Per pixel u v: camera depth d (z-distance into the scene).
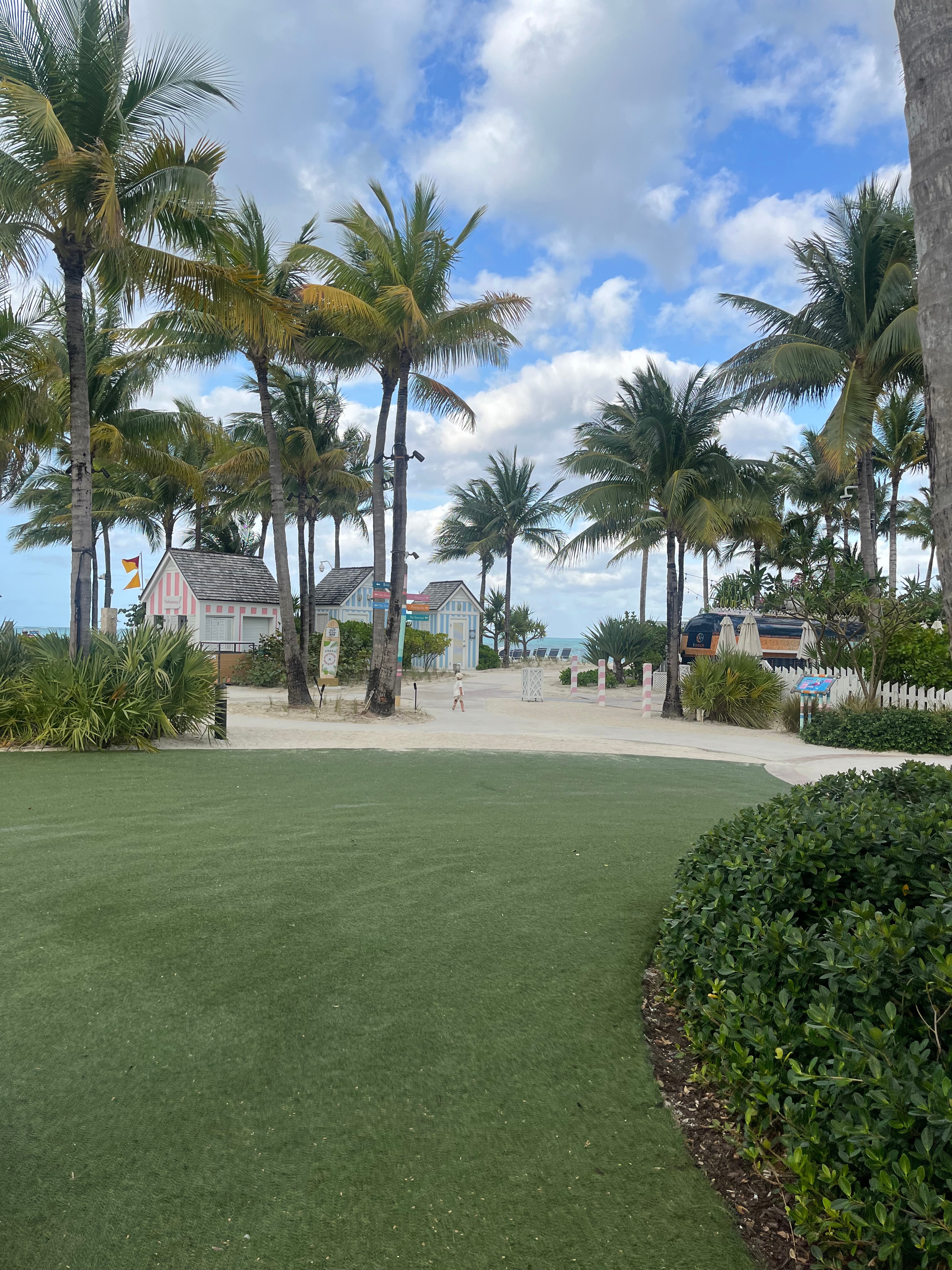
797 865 3.53
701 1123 2.83
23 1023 3.41
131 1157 2.56
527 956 4.29
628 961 4.25
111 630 20.66
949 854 3.43
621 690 33.56
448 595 48.12
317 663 31.22
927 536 43.59
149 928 4.54
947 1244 1.90
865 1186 2.17
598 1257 2.18
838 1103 2.32
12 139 12.44
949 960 2.36
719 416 22.28
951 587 2.65
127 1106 2.83
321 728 16.16
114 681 12.13
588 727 19.09
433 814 7.80
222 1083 3.00
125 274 13.76
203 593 34.34
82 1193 2.39
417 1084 3.03
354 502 44.62
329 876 5.61
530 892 5.35
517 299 18.05
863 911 2.88
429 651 40.72
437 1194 2.43
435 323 18.56
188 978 3.90
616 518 24.03
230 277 14.05
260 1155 2.59
